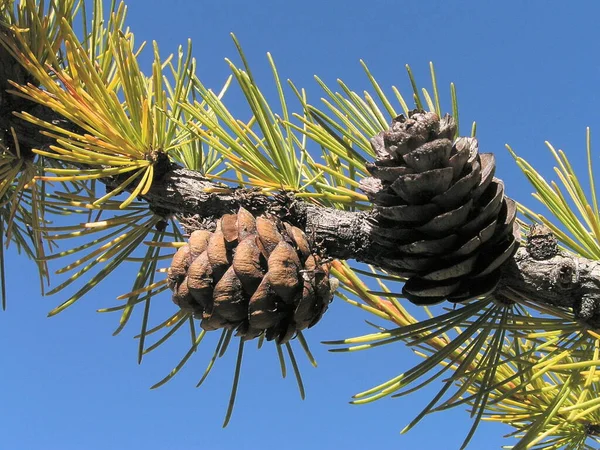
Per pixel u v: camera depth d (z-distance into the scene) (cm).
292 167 15
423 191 12
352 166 15
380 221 13
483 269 12
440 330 13
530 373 14
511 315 14
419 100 14
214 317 12
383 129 15
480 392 13
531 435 12
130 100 15
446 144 12
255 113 15
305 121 15
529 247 13
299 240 13
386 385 13
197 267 12
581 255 14
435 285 12
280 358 15
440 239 12
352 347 13
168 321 15
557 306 13
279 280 12
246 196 14
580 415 12
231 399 14
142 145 15
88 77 14
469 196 12
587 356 13
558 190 14
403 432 12
